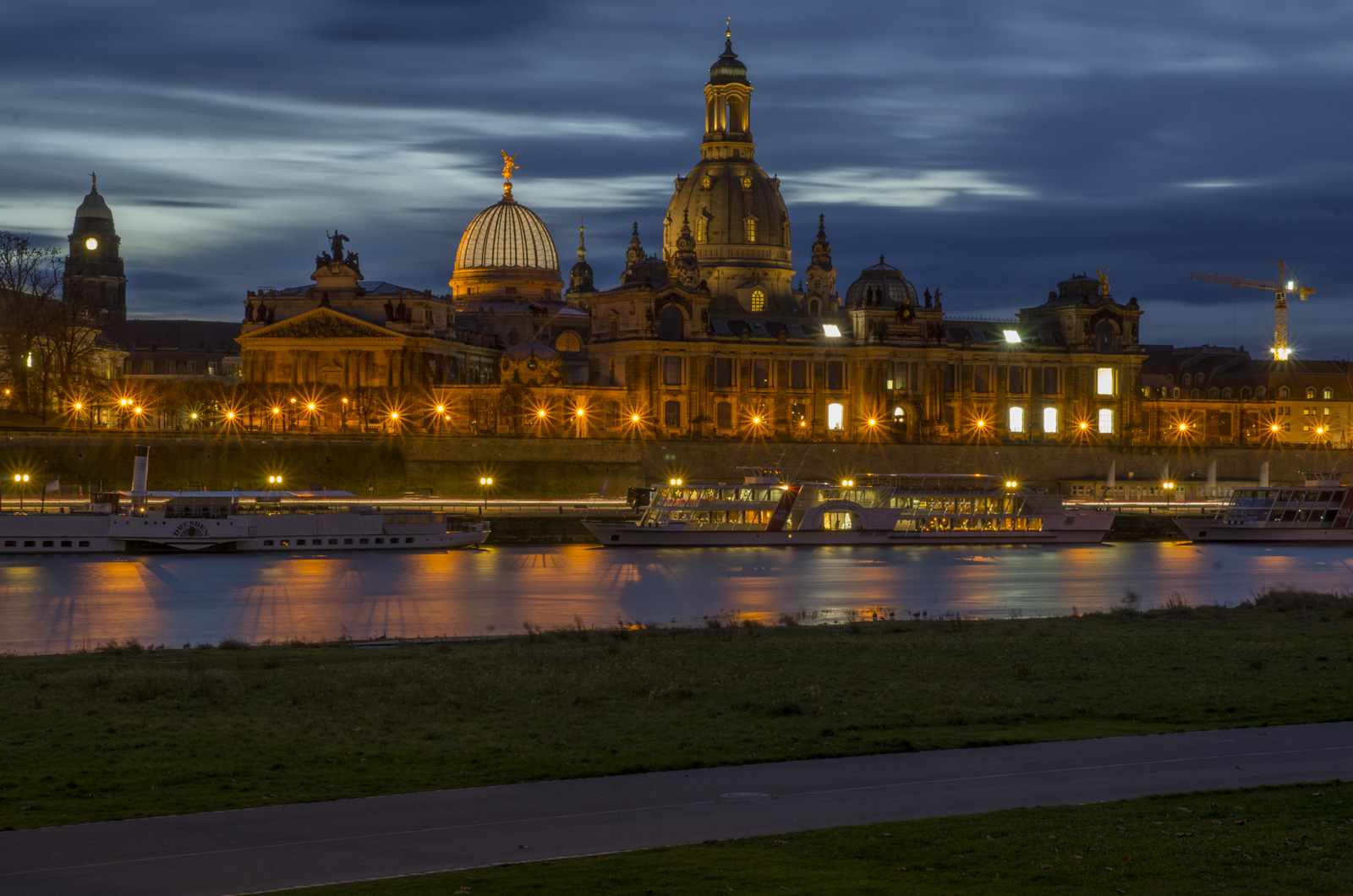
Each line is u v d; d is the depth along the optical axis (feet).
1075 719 182.19
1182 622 306.96
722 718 182.50
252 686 208.85
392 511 572.10
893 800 137.90
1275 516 621.31
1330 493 621.72
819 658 239.71
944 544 594.24
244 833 126.21
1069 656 240.32
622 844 122.72
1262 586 451.94
